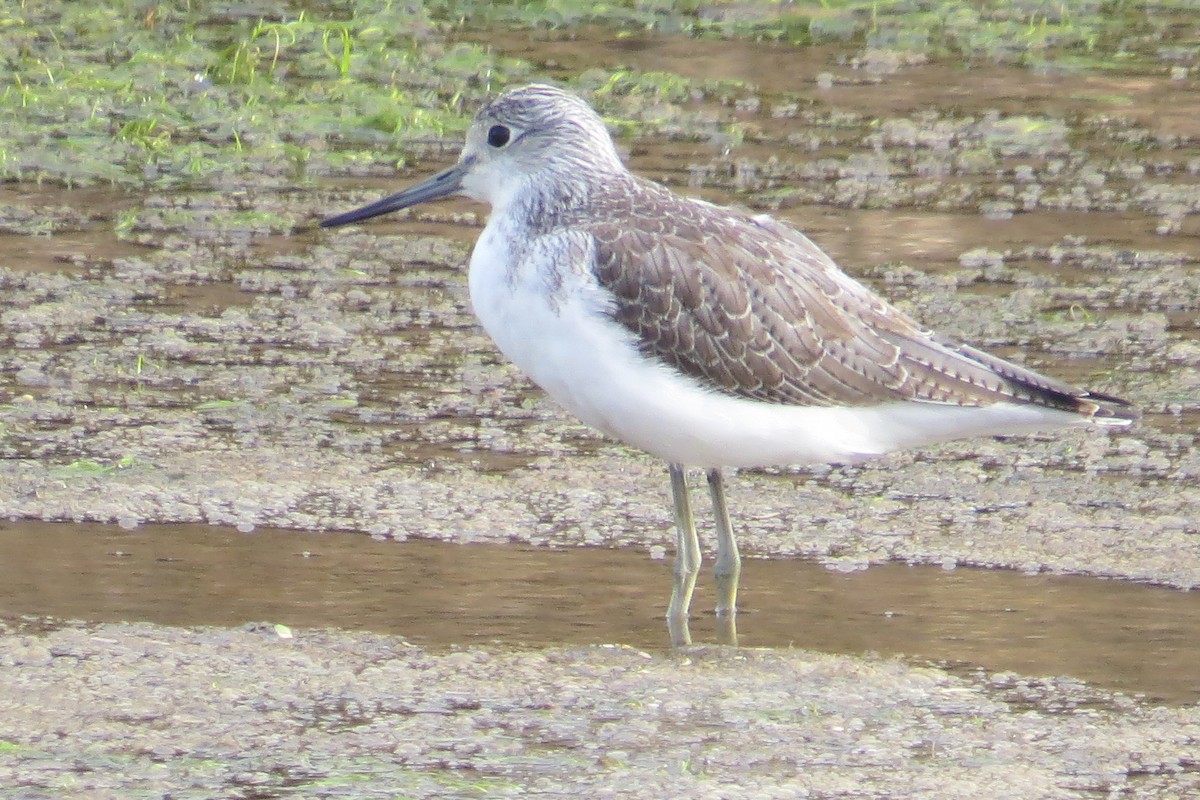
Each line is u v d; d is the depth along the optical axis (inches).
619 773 353.4
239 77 856.9
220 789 343.9
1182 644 418.0
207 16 963.3
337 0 1002.7
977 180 778.2
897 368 431.8
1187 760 365.1
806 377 429.7
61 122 799.1
